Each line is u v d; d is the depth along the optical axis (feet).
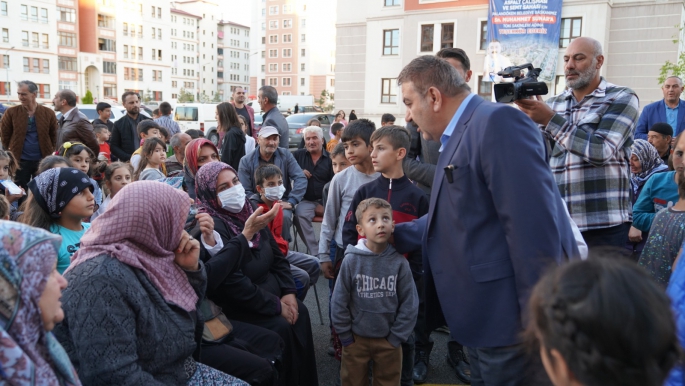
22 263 4.19
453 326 6.53
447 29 86.02
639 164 13.79
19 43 178.91
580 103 9.94
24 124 21.83
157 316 6.52
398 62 92.84
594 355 2.74
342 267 9.24
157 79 244.63
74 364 6.09
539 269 5.56
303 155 18.53
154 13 239.09
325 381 10.82
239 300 9.05
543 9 73.15
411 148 12.76
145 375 6.10
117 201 6.67
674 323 2.79
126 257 6.40
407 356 9.95
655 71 74.84
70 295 6.01
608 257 3.09
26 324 4.24
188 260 7.32
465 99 6.66
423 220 9.01
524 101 8.50
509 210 5.76
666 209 8.46
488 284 6.14
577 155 8.86
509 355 5.98
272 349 8.72
